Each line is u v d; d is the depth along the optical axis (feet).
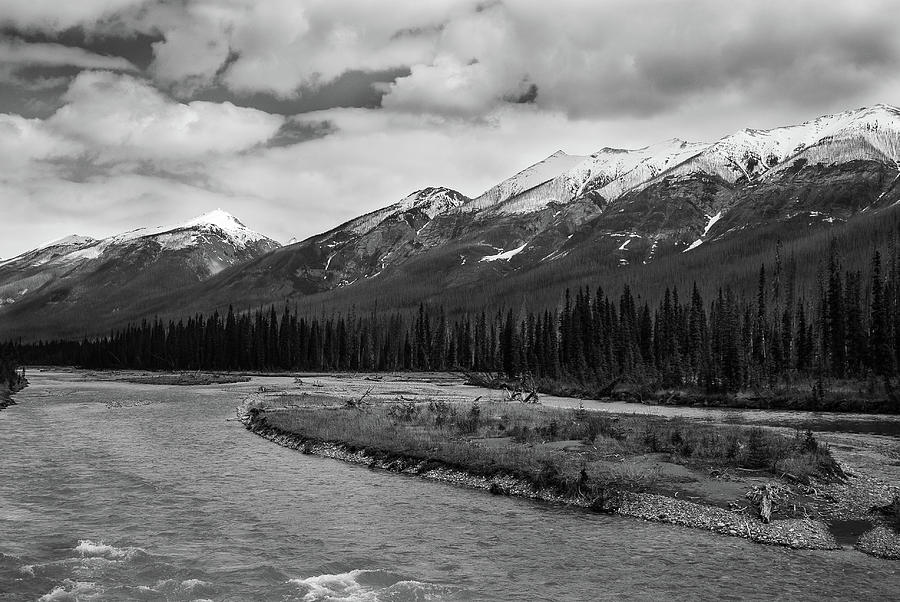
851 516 86.22
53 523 81.30
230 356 630.33
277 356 632.38
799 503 89.04
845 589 61.87
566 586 62.49
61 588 60.95
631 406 259.80
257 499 94.73
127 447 137.80
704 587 62.23
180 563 67.92
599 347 415.64
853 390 260.62
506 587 62.13
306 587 61.87
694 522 83.20
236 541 75.51
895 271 339.57
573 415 176.86
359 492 99.86
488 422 155.74
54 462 120.16
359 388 348.79
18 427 168.66
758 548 74.23
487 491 101.35
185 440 148.66
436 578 64.49
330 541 75.82
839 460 123.75
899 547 73.82
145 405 235.20
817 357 340.80
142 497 94.94
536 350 479.41
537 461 108.88
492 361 580.71
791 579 64.44
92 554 70.23
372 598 59.41
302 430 148.46
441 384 414.00
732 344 301.02
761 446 118.11
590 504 91.20
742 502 88.43
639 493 92.84
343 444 133.59
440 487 103.91
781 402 253.44
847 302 330.95
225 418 192.85
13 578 63.05
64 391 313.94
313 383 401.90
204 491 99.14
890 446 143.54
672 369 337.11
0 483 102.58
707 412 229.45
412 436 137.18
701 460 111.45
